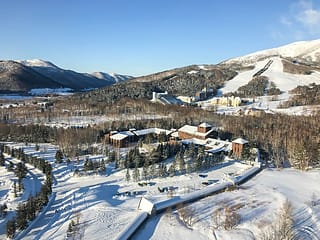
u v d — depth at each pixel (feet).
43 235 225.97
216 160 387.34
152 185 324.19
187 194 287.28
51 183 317.01
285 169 390.42
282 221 238.07
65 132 505.66
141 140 480.64
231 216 246.47
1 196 301.02
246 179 344.90
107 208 266.16
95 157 423.23
